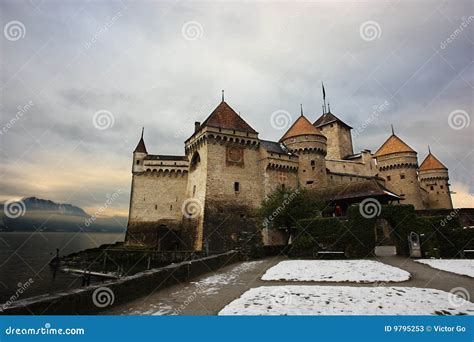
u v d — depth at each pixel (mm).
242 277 14836
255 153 40094
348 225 24000
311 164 42312
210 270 17219
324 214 32812
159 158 43562
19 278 31625
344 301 9055
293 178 41125
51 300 6543
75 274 33406
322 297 9648
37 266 40094
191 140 41812
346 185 32938
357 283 12305
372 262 19422
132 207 41438
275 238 35688
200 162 38156
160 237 38938
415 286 11414
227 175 36750
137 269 32000
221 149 37281
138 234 40312
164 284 11719
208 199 34469
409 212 23953
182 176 43469
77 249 76312
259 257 26375
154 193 42375
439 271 15297
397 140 53781
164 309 8508
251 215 36719
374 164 53969
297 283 12664
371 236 23719
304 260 22562
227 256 21422
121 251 33906
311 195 35000
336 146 58375
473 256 22047
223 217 34688
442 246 22953
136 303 9164
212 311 8289
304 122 45875
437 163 62094
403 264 18625
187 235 37906
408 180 50438
